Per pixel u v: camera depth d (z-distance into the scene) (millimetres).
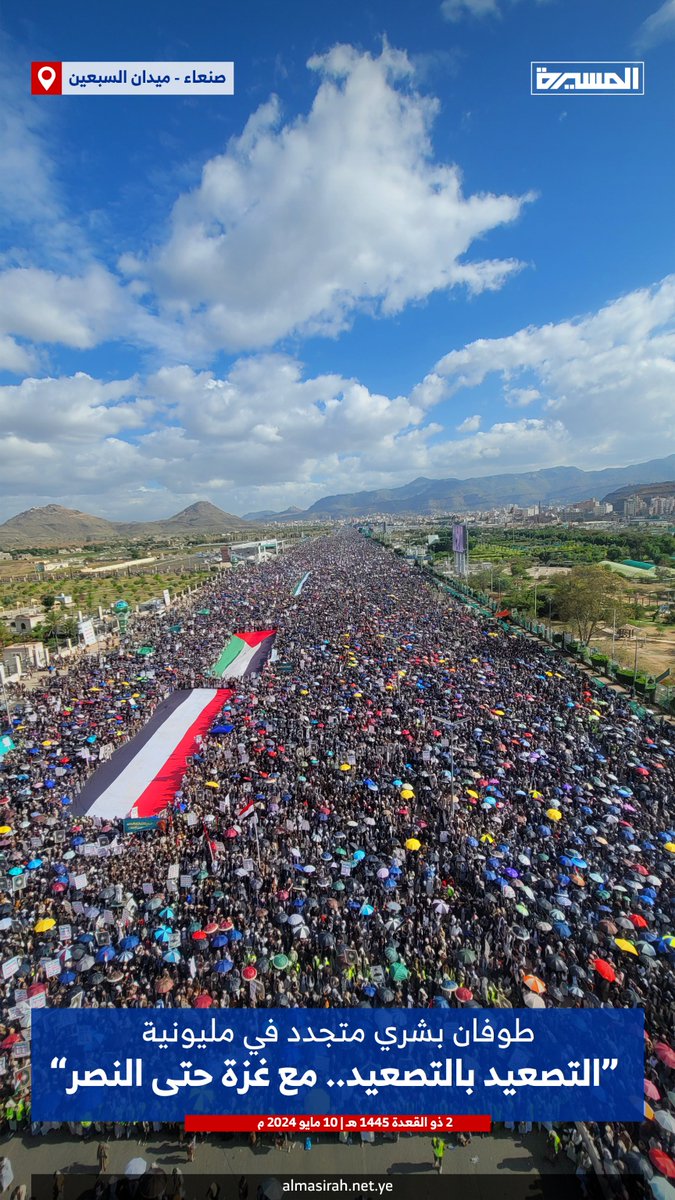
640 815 35625
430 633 86500
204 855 32969
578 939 25438
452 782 38438
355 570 183000
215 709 59594
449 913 27375
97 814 40375
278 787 39750
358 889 28891
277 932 26109
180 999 22797
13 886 30188
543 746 45438
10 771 45031
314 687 61312
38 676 78625
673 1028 21219
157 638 91000
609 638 91750
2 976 24109
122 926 26797
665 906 27812
